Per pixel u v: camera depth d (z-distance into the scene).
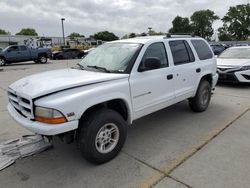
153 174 3.25
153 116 5.49
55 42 57.91
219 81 8.72
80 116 3.12
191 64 5.11
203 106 5.71
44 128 2.97
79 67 4.36
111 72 3.81
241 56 9.32
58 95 3.06
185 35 5.39
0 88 9.16
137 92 3.85
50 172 3.35
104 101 3.37
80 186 3.05
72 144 4.13
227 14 86.19
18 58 20.75
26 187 3.05
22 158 3.71
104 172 3.33
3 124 5.12
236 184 2.98
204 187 2.95
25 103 3.24
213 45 29.97
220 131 4.60
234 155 3.67
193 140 4.24
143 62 3.98
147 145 4.09
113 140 3.61
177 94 4.75
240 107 6.10
